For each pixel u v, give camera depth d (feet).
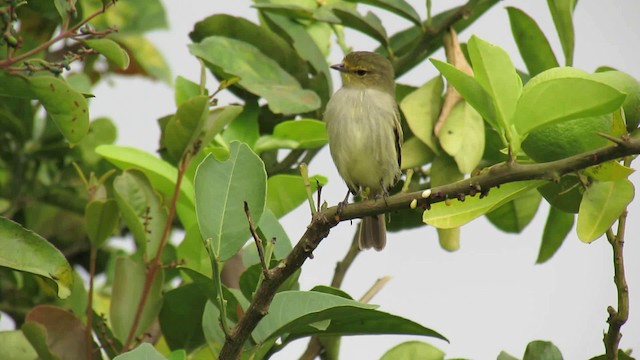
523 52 39.63
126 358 26.03
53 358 32.76
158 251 33.17
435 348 33.73
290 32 43.55
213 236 29.53
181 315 34.91
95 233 33.40
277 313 29.55
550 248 38.14
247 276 32.83
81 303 38.99
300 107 40.19
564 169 25.13
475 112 38.17
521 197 42.06
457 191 26.27
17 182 44.24
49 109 29.43
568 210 32.86
